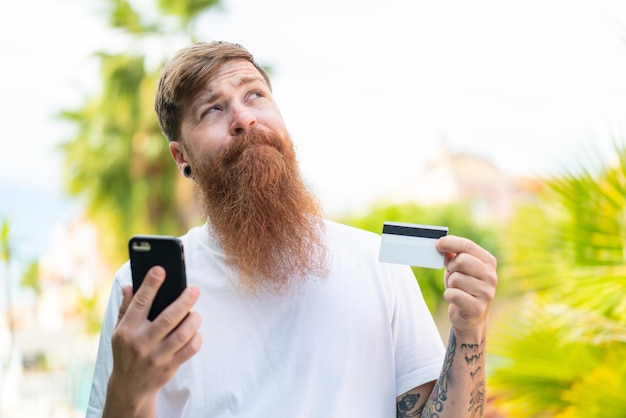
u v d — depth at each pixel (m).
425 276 9.48
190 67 1.57
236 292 1.47
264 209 1.47
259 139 1.52
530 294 3.29
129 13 14.90
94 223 15.48
